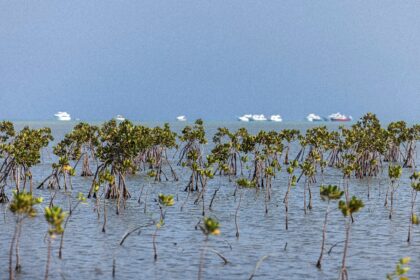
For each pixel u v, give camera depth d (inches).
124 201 1401.3
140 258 932.0
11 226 1154.0
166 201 894.4
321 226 1190.3
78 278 825.5
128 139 1514.5
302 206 1444.4
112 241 1042.1
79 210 1347.2
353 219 1266.0
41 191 1659.7
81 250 977.5
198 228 1160.8
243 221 1241.4
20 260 911.7
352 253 971.3
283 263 909.8
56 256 938.7
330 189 786.8
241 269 876.0
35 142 1588.3
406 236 1098.1
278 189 1759.4
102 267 879.1
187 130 2343.8
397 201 1524.4
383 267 889.5
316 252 978.1
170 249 989.2
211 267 885.2
